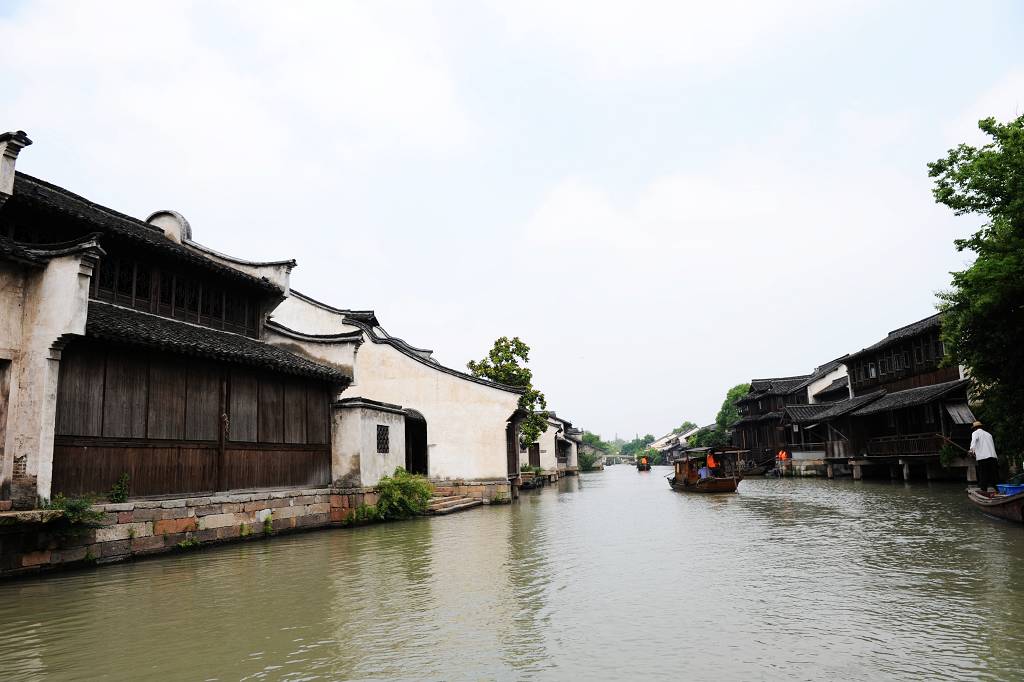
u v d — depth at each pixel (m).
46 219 12.06
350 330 25.78
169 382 12.75
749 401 60.09
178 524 12.37
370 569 10.53
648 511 21.28
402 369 25.73
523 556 11.84
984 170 15.21
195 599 8.36
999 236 15.32
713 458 33.28
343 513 17.11
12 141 10.52
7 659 6.00
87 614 7.60
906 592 8.37
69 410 10.70
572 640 6.53
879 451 33.56
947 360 18.11
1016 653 5.86
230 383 14.41
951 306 17.20
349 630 6.93
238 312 17.25
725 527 16.16
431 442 25.22
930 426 30.45
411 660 5.94
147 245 13.66
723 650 6.15
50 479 9.99
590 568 10.57
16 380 10.21
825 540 13.34
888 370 36.72
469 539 14.32
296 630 6.93
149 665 5.84
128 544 11.30
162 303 14.66
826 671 5.52
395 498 18.36
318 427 17.56
